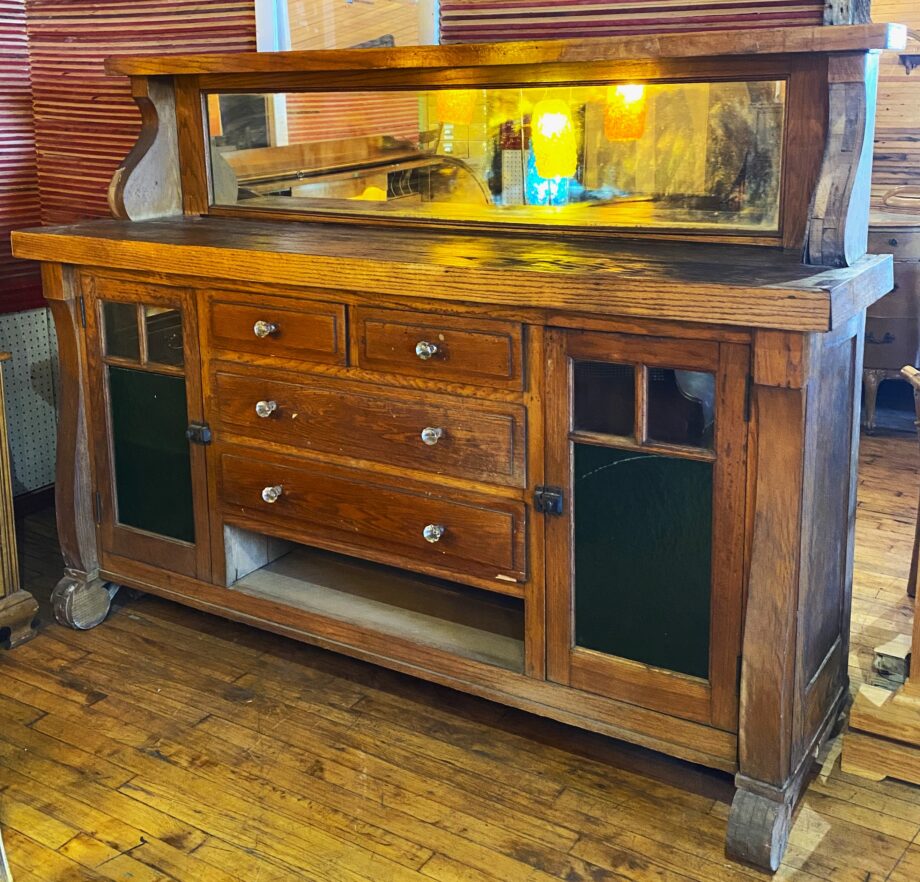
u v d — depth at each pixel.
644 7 2.56
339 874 2.12
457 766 2.46
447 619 2.69
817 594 2.21
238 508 2.76
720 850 2.18
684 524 2.14
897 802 2.33
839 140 2.06
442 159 2.75
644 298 1.99
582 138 2.56
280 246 2.52
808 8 2.39
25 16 3.62
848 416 2.27
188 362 2.73
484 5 2.76
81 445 2.98
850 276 1.98
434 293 2.23
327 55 2.63
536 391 2.23
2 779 2.42
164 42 3.36
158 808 2.32
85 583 3.06
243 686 2.79
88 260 2.75
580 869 2.13
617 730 2.32
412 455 2.44
